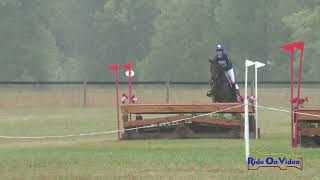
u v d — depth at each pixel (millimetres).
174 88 66062
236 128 29016
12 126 37875
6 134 33219
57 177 16125
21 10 106562
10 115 47656
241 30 106812
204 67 109562
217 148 23750
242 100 29984
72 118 43969
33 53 107375
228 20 107562
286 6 107750
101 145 26109
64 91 65812
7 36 105250
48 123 39875
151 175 16234
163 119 29062
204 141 27266
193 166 17734
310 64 97688
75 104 60531
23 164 18625
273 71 106625
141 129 29484
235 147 24031
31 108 56250
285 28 105750
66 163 18766
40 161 19297
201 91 65312
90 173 16703
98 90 67375
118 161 19047
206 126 29688
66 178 15977
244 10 107938
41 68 109188
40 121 41469
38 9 109062
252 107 28969
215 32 109875
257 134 29000
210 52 109125
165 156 20484
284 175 16016
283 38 106375
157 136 29094
